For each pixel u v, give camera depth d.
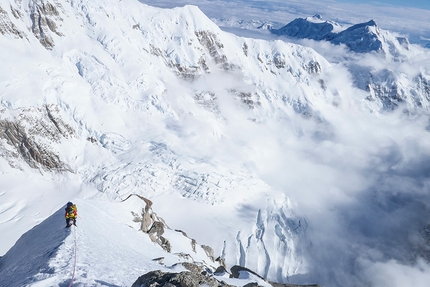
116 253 20.23
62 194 157.38
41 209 140.62
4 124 170.88
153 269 19.19
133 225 32.94
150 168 178.62
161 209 157.12
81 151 187.50
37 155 170.00
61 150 180.00
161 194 167.75
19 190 152.38
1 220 129.12
